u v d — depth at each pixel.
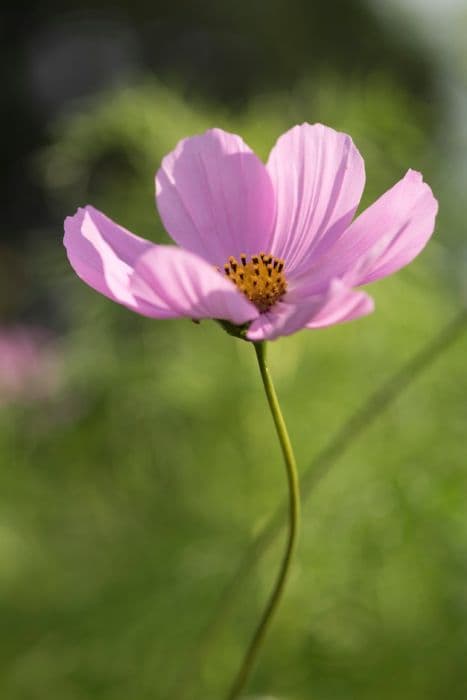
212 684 0.74
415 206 0.51
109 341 0.89
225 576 0.76
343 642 0.75
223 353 0.83
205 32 2.51
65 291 0.96
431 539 0.75
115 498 0.88
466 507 0.75
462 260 0.91
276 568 0.76
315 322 0.50
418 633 0.75
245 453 0.81
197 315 0.50
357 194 0.54
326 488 0.76
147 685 0.75
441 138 0.96
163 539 0.79
